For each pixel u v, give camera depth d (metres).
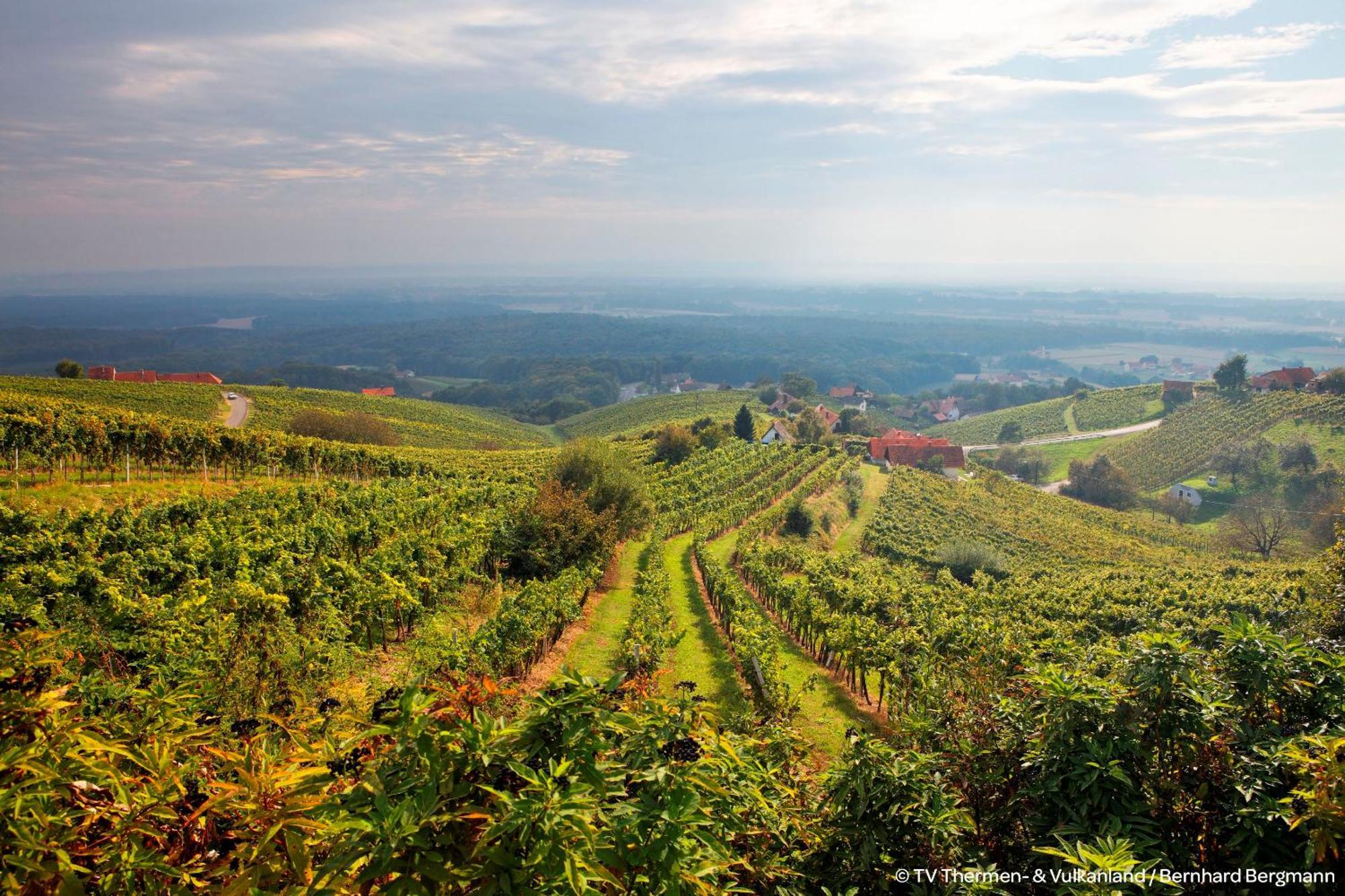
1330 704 4.85
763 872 4.86
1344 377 118.88
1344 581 12.02
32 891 2.93
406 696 3.48
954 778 5.63
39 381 91.12
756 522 49.78
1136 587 40.84
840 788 5.38
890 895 4.90
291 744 4.09
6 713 3.29
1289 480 88.62
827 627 23.62
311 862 3.43
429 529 30.16
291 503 32.38
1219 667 5.20
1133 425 146.25
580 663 21.77
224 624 14.21
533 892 3.08
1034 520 73.69
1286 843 4.31
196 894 3.26
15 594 17.59
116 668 10.74
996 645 19.25
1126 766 4.81
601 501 36.72
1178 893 3.83
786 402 160.38
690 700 4.86
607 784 3.65
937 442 103.81
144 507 29.73
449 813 3.14
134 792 3.56
